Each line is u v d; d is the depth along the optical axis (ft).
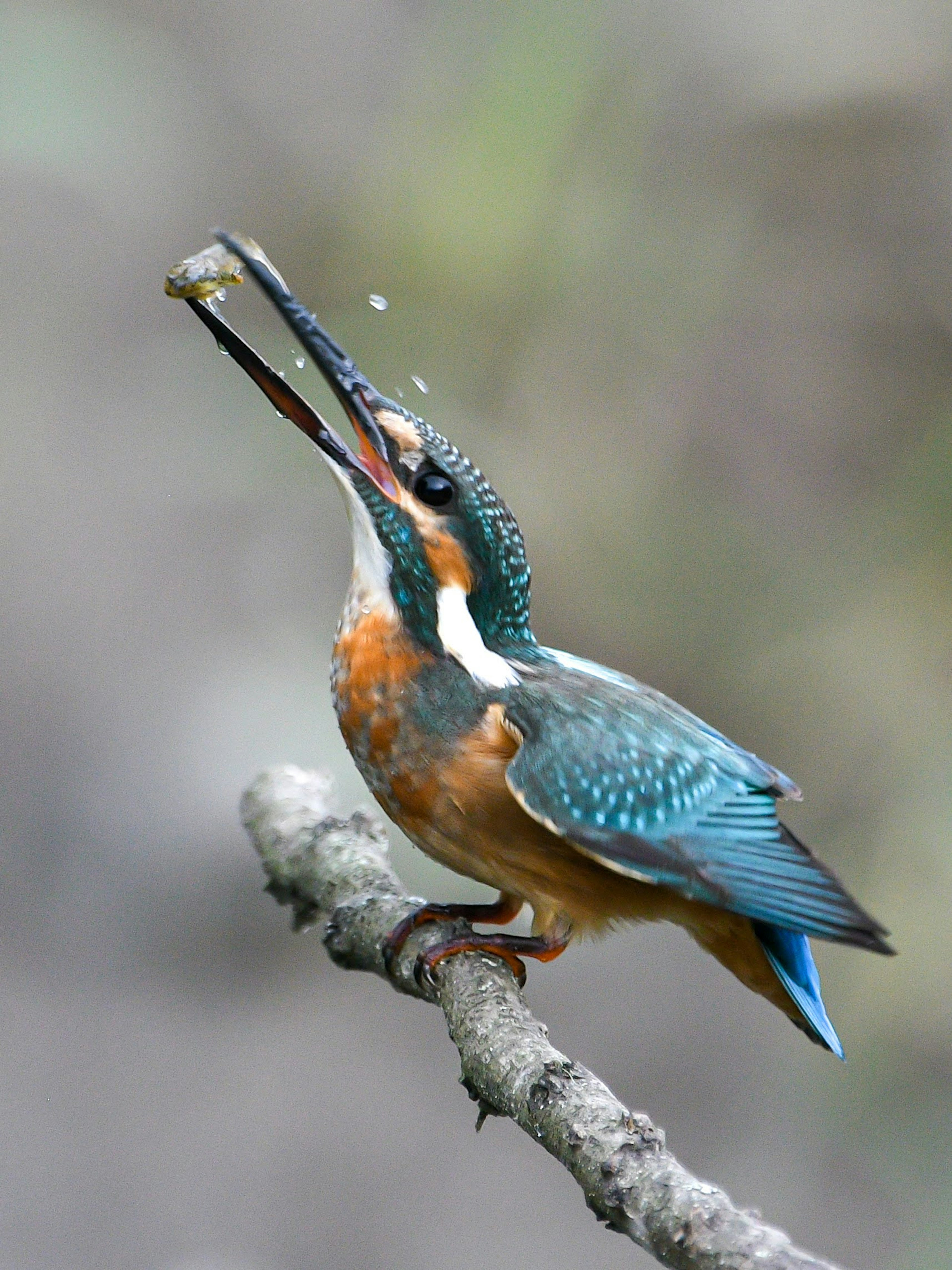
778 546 39.34
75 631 44.57
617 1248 39.11
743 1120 40.52
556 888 21.81
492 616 22.99
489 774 21.40
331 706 40.55
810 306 39.91
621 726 21.50
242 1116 41.22
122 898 44.14
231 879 44.24
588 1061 41.96
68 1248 37.45
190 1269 35.96
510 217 35.86
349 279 36.78
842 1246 36.24
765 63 37.96
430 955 20.86
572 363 37.32
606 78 37.01
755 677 38.52
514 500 37.27
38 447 45.32
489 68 36.91
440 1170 40.52
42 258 46.26
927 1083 34.88
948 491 38.73
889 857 35.58
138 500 45.24
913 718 37.17
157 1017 42.91
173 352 41.06
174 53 44.27
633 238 37.50
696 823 21.11
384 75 46.83
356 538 22.47
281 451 38.27
